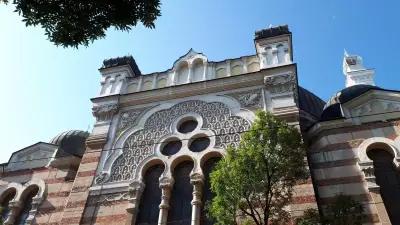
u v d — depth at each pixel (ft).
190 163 49.98
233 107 53.26
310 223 32.73
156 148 52.24
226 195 31.65
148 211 46.98
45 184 56.24
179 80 60.95
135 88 61.87
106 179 50.62
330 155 46.57
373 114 49.67
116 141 54.80
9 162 62.23
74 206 48.80
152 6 28.71
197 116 54.08
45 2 27.37
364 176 43.34
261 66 56.08
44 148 62.85
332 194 43.04
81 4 27.66
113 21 28.50
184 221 44.78
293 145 33.09
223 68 59.77
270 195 33.35
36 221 51.93
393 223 40.32
